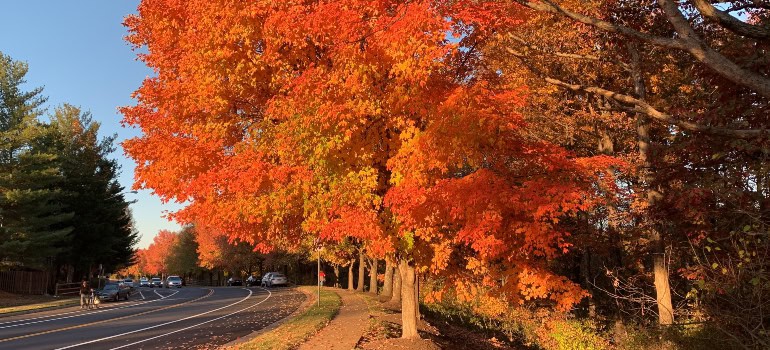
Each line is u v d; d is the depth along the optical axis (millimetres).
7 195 32438
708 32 9922
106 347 13023
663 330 12586
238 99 9484
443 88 8438
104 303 33344
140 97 9812
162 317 21453
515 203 7352
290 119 8141
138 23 10523
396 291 24469
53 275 43375
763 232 6684
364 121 7945
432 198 7801
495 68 14406
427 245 9812
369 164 8562
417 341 11000
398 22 7293
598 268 21641
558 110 16344
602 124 15727
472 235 7633
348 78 7734
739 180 7684
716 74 7844
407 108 8336
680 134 9688
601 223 16703
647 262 19406
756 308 6984
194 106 9055
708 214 8109
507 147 7938
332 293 34625
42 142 38500
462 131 7254
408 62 7367
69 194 38000
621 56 14109
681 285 16719
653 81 14805
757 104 7957
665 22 10148
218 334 15406
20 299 33062
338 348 10961
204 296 38844
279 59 8844
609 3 10734
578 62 14539
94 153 46719
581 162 8242
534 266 9195
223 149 9727
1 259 34219
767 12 8289
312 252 35969
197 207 9312
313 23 7918
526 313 19562
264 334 14383
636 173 13133
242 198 8773
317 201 8562
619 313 16984
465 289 11086
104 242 45375
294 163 8531
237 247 67938
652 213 9422
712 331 10000
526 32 14523
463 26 9000
